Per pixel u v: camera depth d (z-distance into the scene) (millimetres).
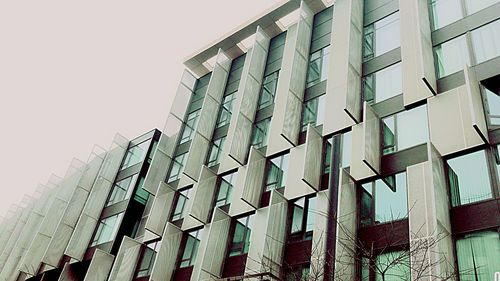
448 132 15320
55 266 29594
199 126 27062
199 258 21094
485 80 15625
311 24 26516
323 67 23594
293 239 17969
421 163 14984
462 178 14094
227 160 24656
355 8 22453
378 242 14625
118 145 35906
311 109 22016
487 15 17391
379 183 16281
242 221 20969
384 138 17516
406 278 11766
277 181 20969
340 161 18516
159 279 21344
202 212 22797
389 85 19141
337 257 14133
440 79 17000
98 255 26516
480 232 12641
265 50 28812
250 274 17297
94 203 31734
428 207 13648
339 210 15250
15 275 34031
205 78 34125
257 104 26062
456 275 12016
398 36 20531
